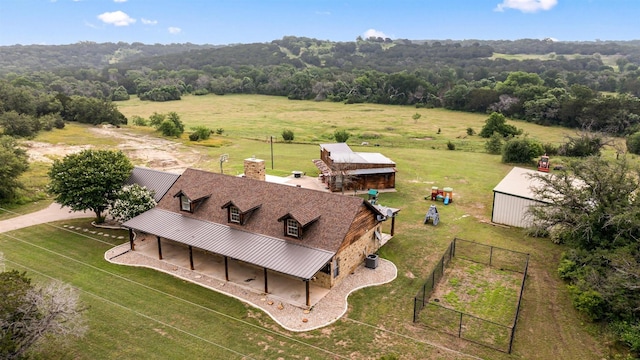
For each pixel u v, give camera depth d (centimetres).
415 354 2003
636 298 2162
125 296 2500
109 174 3525
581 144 6488
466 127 10000
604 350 2039
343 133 7919
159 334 2145
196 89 18275
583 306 2275
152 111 12700
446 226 3684
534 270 2862
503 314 2341
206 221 2970
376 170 4741
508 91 12300
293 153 6862
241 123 10362
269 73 19412
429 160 6312
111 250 3134
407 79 14500
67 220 3753
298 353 2006
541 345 2075
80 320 2011
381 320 2275
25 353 1692
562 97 10750
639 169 2739
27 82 13912
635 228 2488
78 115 9331
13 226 3594
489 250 3180
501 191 3697
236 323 2244
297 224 2627
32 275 2730
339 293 2541
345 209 2720
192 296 2505
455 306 2419
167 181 3531
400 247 3234
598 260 2477
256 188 3053
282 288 2594
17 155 4709
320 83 15775
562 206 2855
